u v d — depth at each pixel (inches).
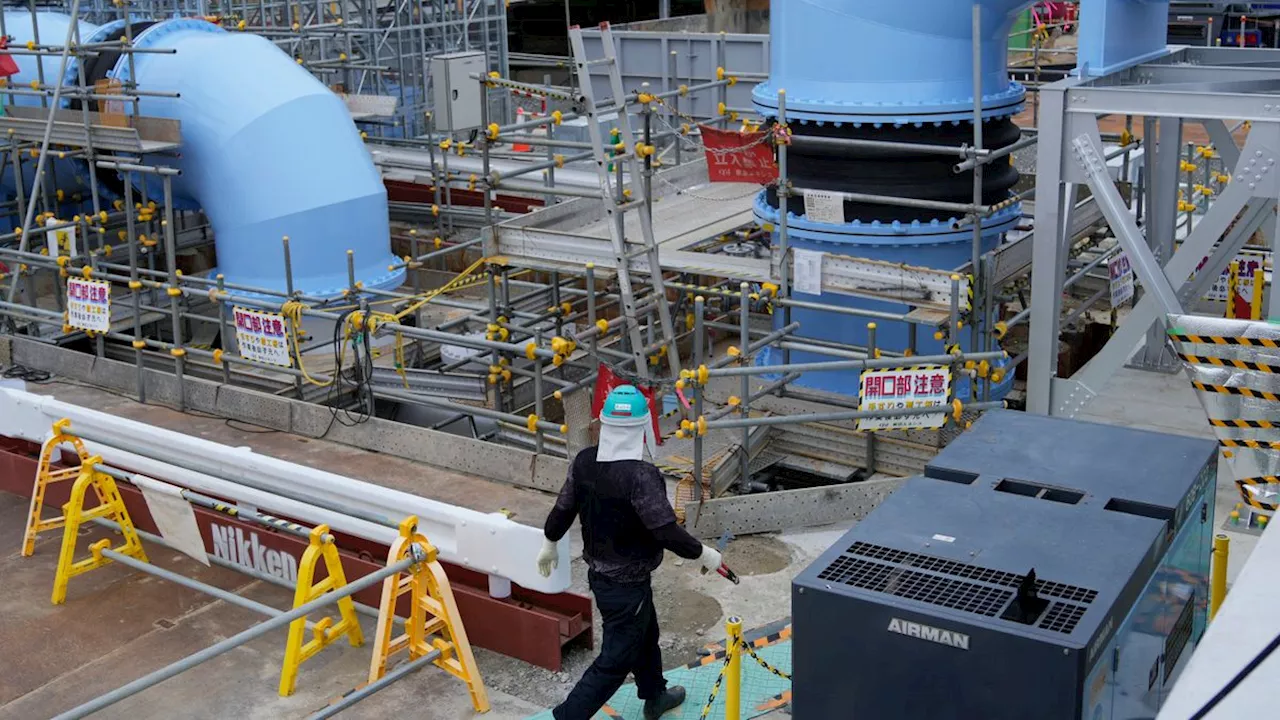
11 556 389.1
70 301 520.7
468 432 510.0
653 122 797.2
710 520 379.2
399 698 307.1
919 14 406.6
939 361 365.4
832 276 408.8
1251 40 984.9
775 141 418.0
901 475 409.1
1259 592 157.6
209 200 575.5
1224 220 363.9
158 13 789.2
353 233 575.5
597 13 1342.3
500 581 326.0
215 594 330.0
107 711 303.3
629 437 264.4
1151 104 365.7
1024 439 255.8
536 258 456.8
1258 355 327.3
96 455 373.1
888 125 417.4
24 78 639.8
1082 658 175.0
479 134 597.9
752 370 372.2
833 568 201.6
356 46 823.1
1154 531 210.2
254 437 468.4
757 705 291.3
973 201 413.1
